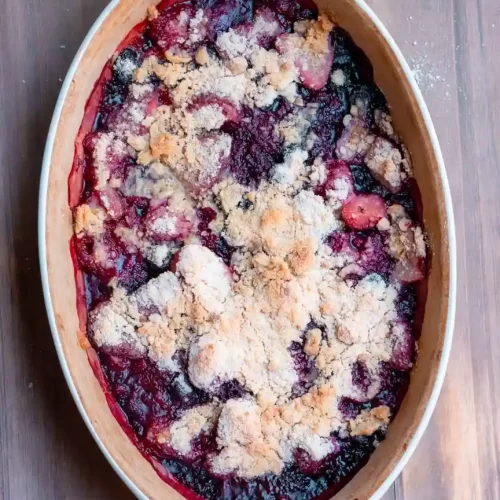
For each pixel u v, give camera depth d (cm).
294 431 55
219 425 55
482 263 62
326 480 56
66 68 60
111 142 56
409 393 56
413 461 60
